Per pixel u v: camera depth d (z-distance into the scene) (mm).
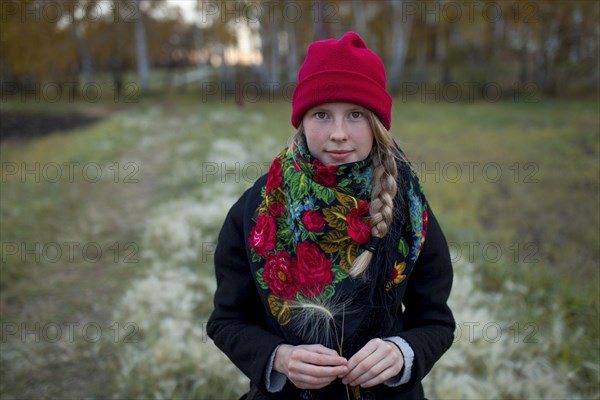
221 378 2873
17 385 2934
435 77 25594
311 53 1219
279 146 10156
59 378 3012
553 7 18734
